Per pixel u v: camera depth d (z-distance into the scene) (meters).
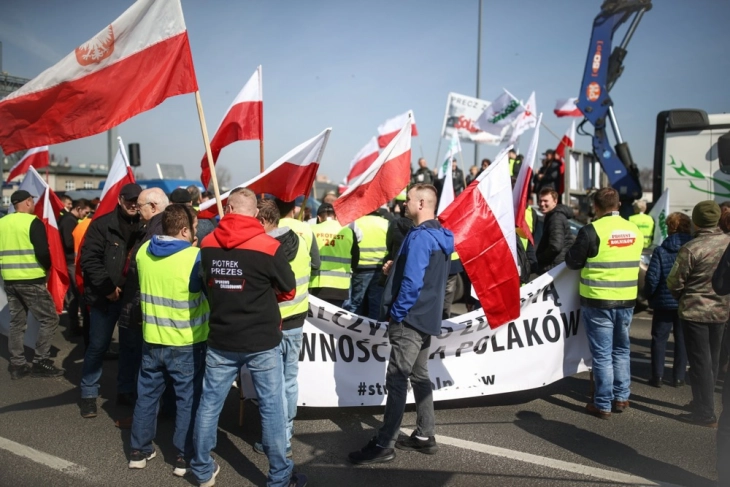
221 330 3.24
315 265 4.87
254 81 5.59
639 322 8.67
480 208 4.61
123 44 4.19
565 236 6.31
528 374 4.95
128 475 3.70
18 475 3.68
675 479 3.66
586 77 10.79
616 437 4.32
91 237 4.53
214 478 3.58
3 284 6.27
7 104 4.02
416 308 3.72
